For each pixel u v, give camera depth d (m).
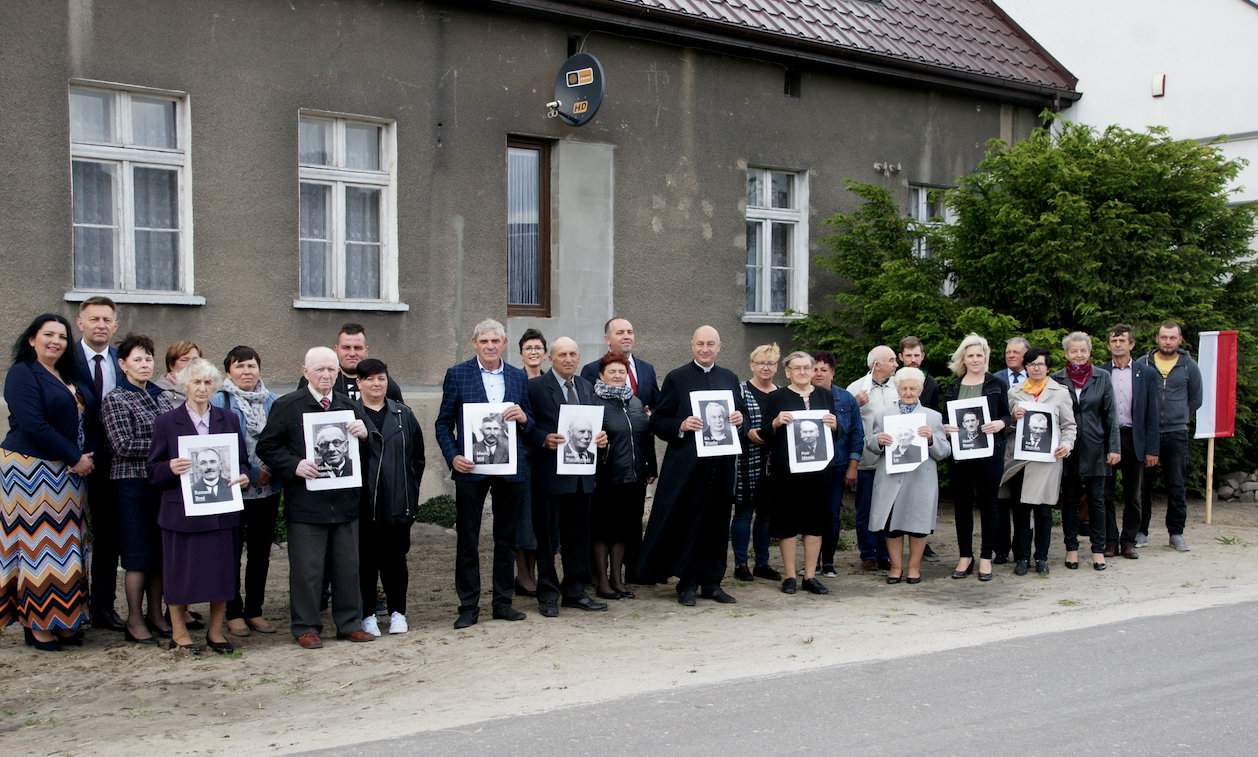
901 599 9.52
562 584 9.06
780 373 15.91
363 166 12.52
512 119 13.31
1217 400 13.32
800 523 9.66
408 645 7.88
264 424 8.06
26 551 7.54
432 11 12.67
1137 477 11.33
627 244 14.30
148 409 7.70
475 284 13.11
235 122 11.46
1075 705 6.23
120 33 10.77
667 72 14.57
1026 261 14.10
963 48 17.95
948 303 14.41
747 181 15.59
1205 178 14.37
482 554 11.27
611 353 9.20
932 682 6.77
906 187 17.22
